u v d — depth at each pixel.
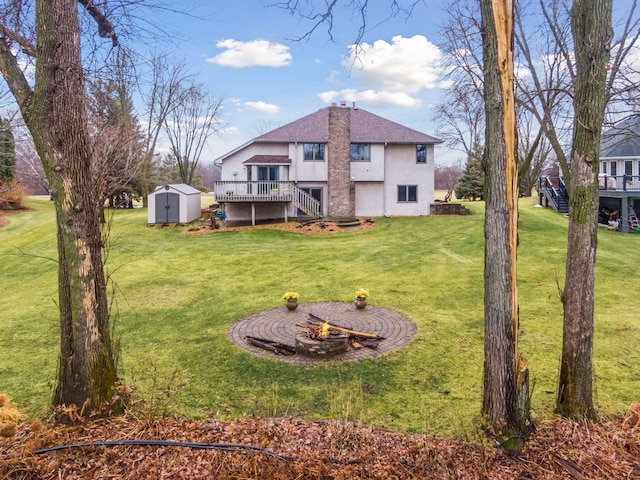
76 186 3.62
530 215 21.72
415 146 25.72
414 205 25.95
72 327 3.73
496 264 3.52
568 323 4.06
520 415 3.53
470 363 6.09
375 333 7.44
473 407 4.74
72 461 3.20
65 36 3.55
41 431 3.56
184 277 12.06
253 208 22.41
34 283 11.59
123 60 4.89
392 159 25.69
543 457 3.36
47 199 36.00
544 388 5.11
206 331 7.77
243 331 7.75
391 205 25.81
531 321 7.77
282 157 24.42
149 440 3.51
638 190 20.80
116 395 3.91
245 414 4.69
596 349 6.40
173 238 18.70
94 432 3.58
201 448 3.40
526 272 11.37
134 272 12.62
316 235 19.50
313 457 3.35
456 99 19.66
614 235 17.97
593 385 5.14
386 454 3.44
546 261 12.43
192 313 8.88
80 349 3.74
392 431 4.04
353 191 24.84
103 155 7.93
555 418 4.06
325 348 6.47
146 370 6.04
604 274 10.88
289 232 20.28
